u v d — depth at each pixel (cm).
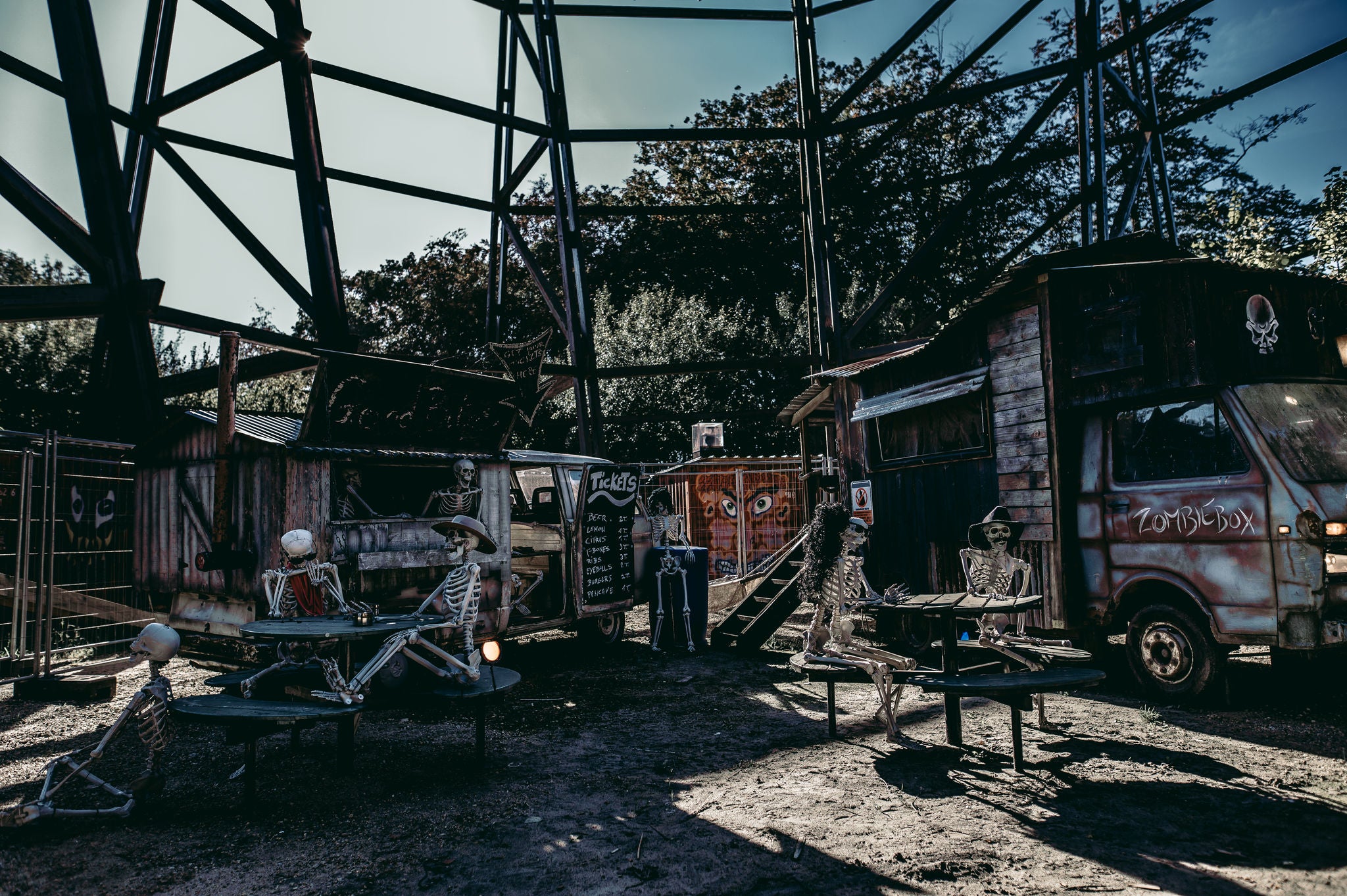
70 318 915
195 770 514
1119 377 689
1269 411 614
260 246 1109
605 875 354
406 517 754
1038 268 759
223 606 703
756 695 720
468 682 523
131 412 920
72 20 912
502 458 861
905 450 958
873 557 991
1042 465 748
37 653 729
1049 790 444
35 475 896
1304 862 345
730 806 435
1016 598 532
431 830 410
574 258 1405
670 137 1400
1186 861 350
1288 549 568
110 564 942
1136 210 2264
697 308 2289
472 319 2722
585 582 938
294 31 1123
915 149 2481
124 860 376
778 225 2519
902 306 2486
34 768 521
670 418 1521
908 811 418
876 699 682
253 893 342
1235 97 1222
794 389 2220
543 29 1407
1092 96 1233
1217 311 636
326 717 449
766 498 1503
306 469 682
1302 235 2086
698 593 985
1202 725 563
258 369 1207
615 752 549
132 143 1217
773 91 2688
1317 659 709
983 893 325
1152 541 652
